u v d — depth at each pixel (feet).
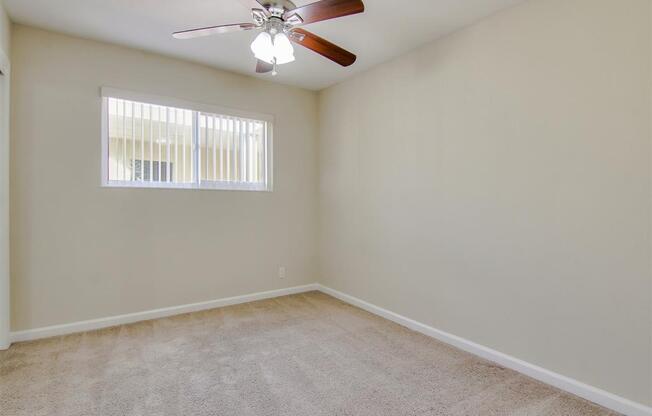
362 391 6.56
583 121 6.39
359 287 11.74
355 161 11.84
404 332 9.52
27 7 7.69
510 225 7.50
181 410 5.91
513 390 6.64
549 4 6.81
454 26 8.32
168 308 10.54
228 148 11.68
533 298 7.14
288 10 6.07
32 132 8.60
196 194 10.98
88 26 8.54
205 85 11.02
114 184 9.70
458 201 8.56
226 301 11.64
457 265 8.61
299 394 6.44
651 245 5.68
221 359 7.80
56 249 8.92
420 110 9.50
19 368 7.23
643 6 5.70
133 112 9.94
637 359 5.83
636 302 5.84
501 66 7.62
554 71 6.76
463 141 8.42
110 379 6.87
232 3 7.46
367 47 9.50
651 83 5.64
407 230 9.95
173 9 7.71
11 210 8.39
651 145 5.65
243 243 11.98
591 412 5.98
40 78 8.68
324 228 13.41
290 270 13.11
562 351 6.72
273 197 12.60
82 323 9.25
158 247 10.35
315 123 13.57
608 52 6.07
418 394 6.48
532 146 7.11
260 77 11.98
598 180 6.23
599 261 6.24
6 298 8.13
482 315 8.06
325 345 8.63
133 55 9.81
